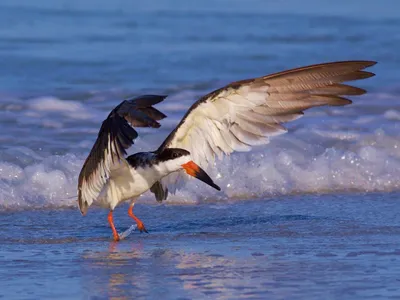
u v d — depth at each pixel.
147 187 12.34
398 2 34.41
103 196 12.38
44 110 19.03
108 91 20.75
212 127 12.00
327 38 27.95
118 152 11.16
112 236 12.72
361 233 12.77
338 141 17.17
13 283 10.35
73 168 15.15
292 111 11.77
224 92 11.64
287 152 16.27
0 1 31.09
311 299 9.84
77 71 22.64
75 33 27.19
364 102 20.31
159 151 12.23
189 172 12.05
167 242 12.40
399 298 9.91
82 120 18.39
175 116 18.62
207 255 11.67
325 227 13.09
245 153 15.82
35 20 28.73
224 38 27.42
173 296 9.94
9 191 14.16
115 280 10.54
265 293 10.05
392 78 22.73
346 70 11.52
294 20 30.75
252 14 31.45
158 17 30.12
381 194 15.23
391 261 11.36
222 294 10.02
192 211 14.10
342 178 15.64
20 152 15.88
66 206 14.17
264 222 13.45
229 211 14.06
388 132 17.58
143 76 22.33
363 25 30.23
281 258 11.51
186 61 24.12
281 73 11.50
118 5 31.62
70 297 9.88
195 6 32.28
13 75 22.02
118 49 25.27
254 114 11.83
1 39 25.98
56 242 12.32
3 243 12.15
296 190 15.23
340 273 10.81
